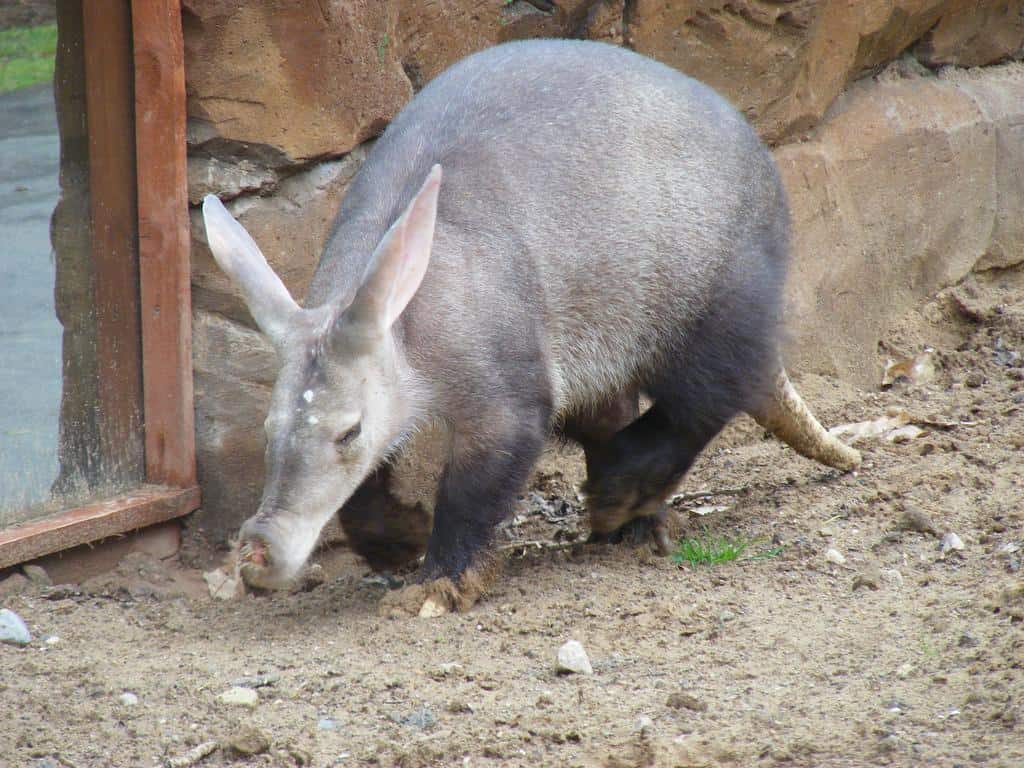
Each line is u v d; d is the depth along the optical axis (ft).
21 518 42.73
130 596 42.73
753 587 41.27
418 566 45.42
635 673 35.17
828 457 51.11
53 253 45.19
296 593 43.98
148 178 43.55
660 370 46.06
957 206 67.56
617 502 45.47
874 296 64.64
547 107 42.80
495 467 40.50
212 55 43.34
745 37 57.52
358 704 33.47
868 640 36.60
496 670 35.58
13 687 34.60
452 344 39.29
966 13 67.82
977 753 29.27
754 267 46.91
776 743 30.35
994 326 66.74
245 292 37.37
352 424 36.27
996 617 37.19
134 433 45.55
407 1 47.85
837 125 63.16
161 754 31.09
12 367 45.11
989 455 51.90
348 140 46.75
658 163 44.21
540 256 41.60
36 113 45.11
